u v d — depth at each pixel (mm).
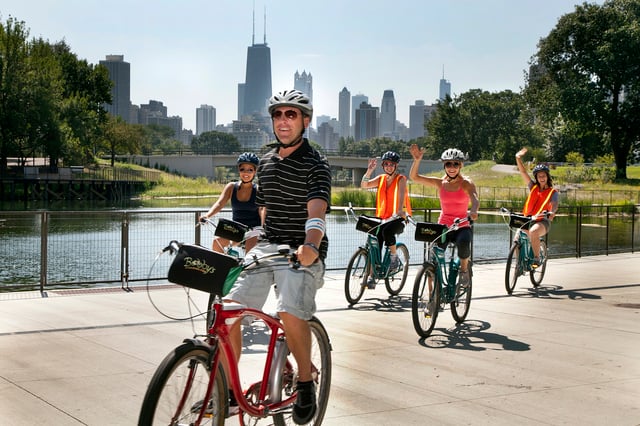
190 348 3537
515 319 8984
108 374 5969
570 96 69750
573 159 88438
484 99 131625
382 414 5133
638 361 6863
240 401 3922
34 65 67000
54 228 20250
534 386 5938
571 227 34750
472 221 8328
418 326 7613
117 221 21266
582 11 72250
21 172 65312
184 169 103438
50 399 5266
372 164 10320
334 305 9789
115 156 103312
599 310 9703
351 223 28359
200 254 3693
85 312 8766
